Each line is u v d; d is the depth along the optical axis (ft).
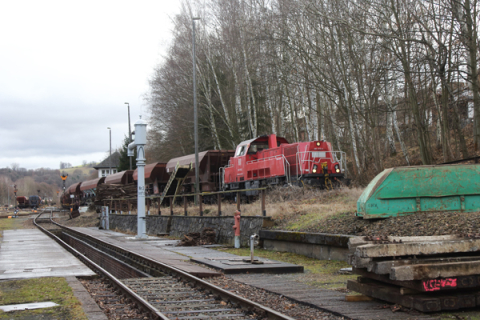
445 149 79.51
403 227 36.17
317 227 44.32
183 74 150.92
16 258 51.47
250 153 89.56
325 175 73.00
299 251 44.68
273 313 21.94
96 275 38.42
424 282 21.44
